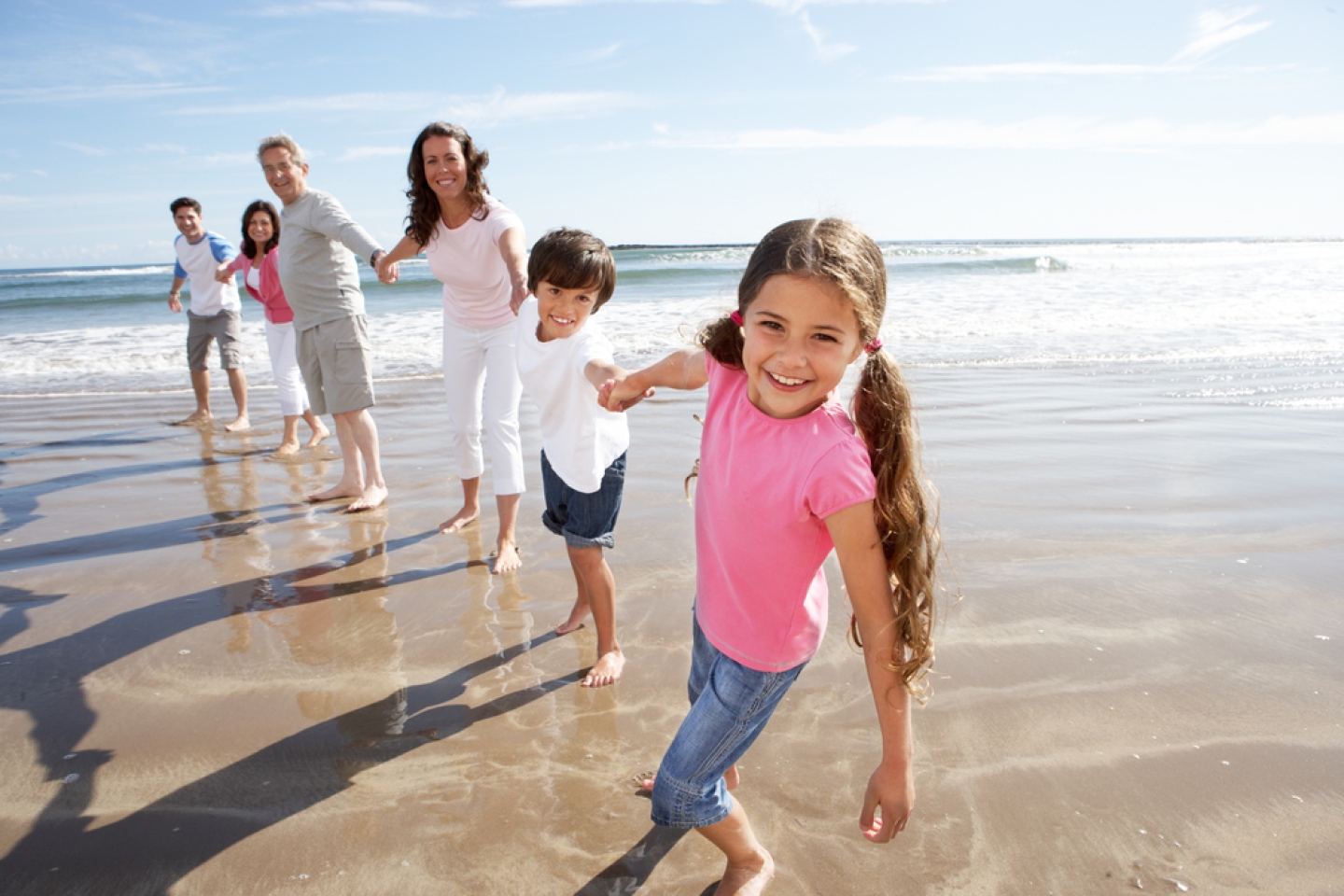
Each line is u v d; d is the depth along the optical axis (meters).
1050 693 2.59
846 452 1.44
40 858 1.96
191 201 6.46
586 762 2.33
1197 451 5.30
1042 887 1.84
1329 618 3.04
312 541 4.11
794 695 2.62
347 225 4.29
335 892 1.86
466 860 1.95
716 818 1.75
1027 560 3.61
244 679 2.79
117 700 2.65
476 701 2.65
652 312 14.01
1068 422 6.14
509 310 3.83
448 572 3.70
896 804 1.55
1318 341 10.06
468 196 3.64
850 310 1.36
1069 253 47.12
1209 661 2.76
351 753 2.37
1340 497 4.33
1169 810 2.06
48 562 3.86
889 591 1.51
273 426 6.90
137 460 5.77
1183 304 14.48
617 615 3.23
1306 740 2.32
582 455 2.61
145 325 14.77
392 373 8.96
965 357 9.26
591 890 1.87
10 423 6.98
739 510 1.55
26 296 23.84
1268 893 1.80
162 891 1.85
